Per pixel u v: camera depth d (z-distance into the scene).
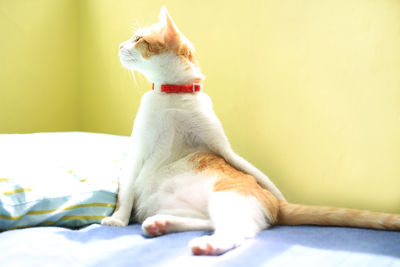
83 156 1.53
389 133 1.68
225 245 0.96
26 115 2.57
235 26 2.13
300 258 0.92
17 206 1.21
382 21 1.68
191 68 1.55
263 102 2.05
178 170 1.44
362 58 1.74
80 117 2.89
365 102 1.74
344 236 1.13
